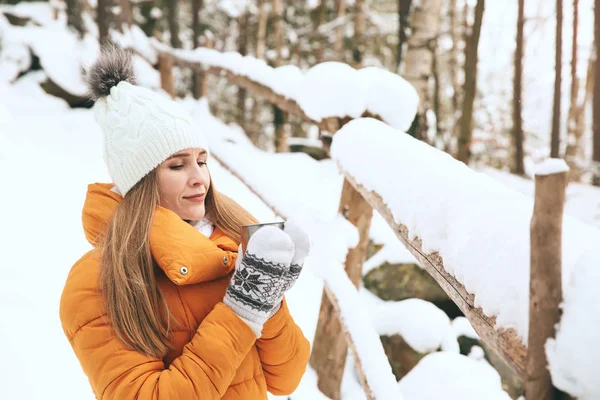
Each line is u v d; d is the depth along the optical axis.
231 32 13.96
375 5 12.37
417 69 5.43
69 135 6.15
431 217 1.08
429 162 1.29
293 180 5.50
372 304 3.48
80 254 3.32
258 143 12.96
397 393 1.37
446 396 2.15
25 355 2.19
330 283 1.89
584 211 6.70
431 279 3.60
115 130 1.06
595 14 9.16
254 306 0.96
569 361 0.62
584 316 0.61
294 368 1.16
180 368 0.94
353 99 2.04
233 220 1.24
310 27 12.20
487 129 11.59
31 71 7.71
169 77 7.81
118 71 1.13
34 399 1.99
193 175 1.08
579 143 13.29
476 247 0.88
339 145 1.91
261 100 12.63
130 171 1.05
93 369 0.96
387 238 3.92
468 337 3.02
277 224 1.02
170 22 10.42
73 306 0.98
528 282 0.73
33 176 4.44
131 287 0.98
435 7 5.38
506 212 0.88
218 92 13.91
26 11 8.96
